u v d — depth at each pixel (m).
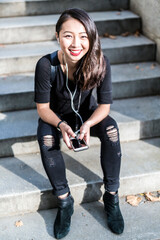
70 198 2.37
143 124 3.02
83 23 2.00
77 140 2.20
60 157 2.27
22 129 2.92
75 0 4.21
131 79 3.35
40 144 2.23
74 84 2.30
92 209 2.56
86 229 2.37
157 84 3.44
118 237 2.30
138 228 2.38
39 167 2.75
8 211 2.51
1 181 2.58
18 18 4.13
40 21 3.96
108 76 2.29
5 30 3.76
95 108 2.47
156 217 2.47
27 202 2.50
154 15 3.64
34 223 2.44
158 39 3.65
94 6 4.27
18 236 2.33
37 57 3.51
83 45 2.07
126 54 3.72
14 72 3.55
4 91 3.16
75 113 2.45
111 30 4.00
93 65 2.14
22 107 3.23
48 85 2.26
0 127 2.95
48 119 2.27
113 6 4.30
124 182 2.62
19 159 2.85
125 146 3.00
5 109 3.21
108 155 2.28
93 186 2.57
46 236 2.32
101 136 2.30
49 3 4.19
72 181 2.56
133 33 4.07
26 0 4.14
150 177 2.66
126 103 3.33
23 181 2.58
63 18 2.03
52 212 2.55
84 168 2.71
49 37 3.92
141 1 3.93
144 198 2.66
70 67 2.21
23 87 3.25
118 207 2.40
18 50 3.66
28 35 3.86
